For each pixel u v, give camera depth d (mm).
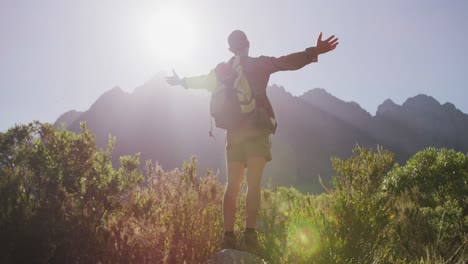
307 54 3387
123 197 4375
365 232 3039
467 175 6594
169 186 4961
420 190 6609
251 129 3441
